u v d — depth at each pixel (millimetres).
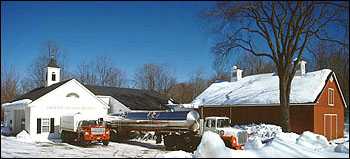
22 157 19203
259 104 35969
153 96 47062
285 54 29359
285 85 29797
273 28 29531
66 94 33219
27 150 22812
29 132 31375
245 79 44031
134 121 28562
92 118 28547
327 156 16562
